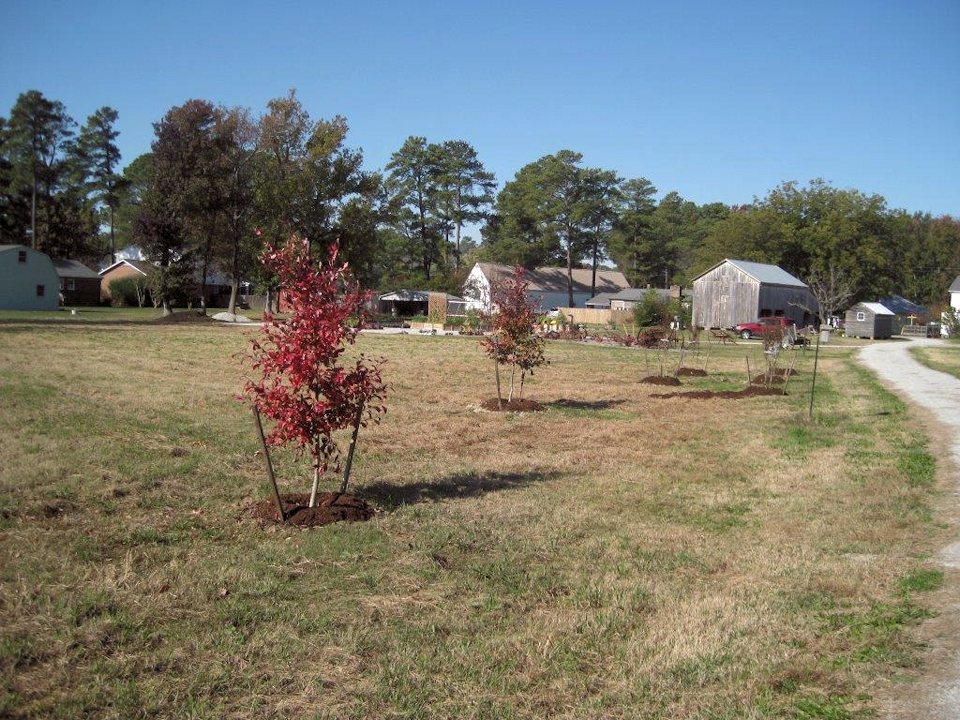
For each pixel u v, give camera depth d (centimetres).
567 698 436
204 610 536
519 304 1645
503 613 559
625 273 10131
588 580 632
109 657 463
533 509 843
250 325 4753
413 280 8438
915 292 9669
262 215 5584
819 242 7738
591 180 8750
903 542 739
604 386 2153
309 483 917
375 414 1492
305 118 5659
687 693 440
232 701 422
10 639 472
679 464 1120
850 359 3288
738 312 6359
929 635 511
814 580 626
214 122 5747
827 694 435
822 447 1254
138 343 2989
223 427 1241
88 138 9094
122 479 876
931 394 1944
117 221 10125
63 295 7225
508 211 9438
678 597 598
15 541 657
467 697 434
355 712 413
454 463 1082
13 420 1184
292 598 566
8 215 8169
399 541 705
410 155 8825
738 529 793
